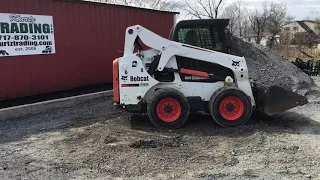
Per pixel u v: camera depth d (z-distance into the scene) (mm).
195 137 6449
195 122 7461
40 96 10070
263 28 53125
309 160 5246
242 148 5801
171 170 4949
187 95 7184
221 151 5688
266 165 5086
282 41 51562
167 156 5488
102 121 7715
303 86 12617
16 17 9180
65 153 5719
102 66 12180
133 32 7016
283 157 5375
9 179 4758
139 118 7887
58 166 5172
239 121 6996
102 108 9016
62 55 10656
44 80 10148
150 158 5406
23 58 9477
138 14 13508
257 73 12992
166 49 7027
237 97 6945
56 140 6430
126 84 7016
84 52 11422
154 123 6980
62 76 10727
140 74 7004
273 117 7805
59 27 10477
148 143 6074
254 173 4812
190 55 7062
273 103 7027
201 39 7441
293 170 4895
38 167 5164
